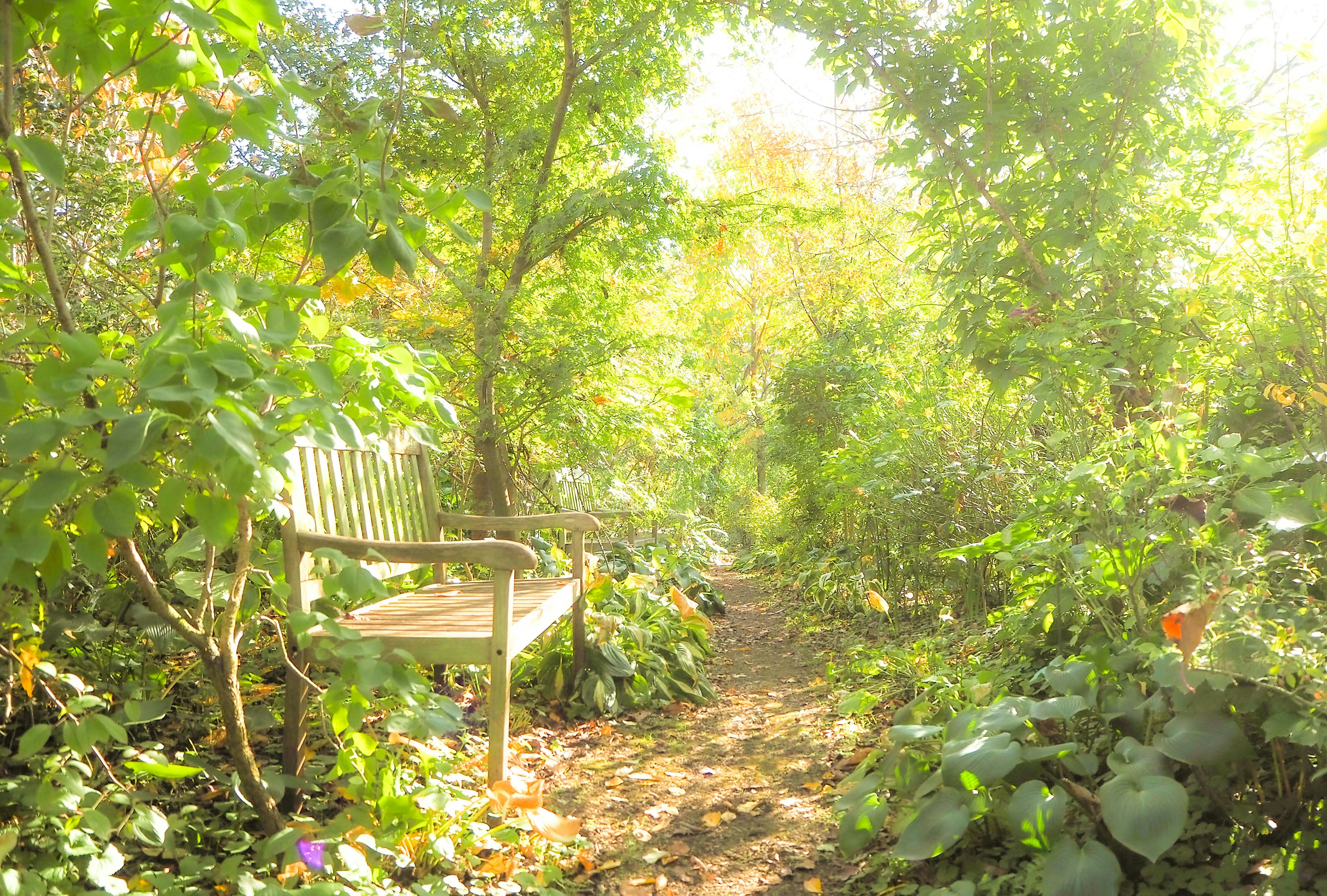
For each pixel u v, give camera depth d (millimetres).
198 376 1484
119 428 1427
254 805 2119
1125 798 1904
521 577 4059
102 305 2553
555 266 5215
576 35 5098
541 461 5469
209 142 1903
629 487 6742
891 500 5398
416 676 2098
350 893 1838
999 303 3660
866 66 3850
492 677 2520
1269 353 2881
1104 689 2377
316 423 1856
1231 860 1972
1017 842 2221
